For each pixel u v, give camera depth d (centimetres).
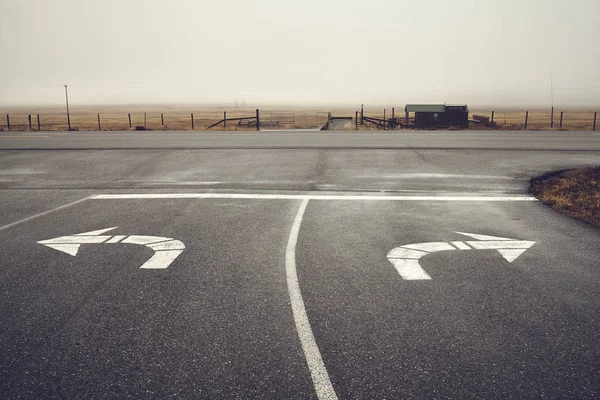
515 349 408
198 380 365
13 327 454
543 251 677
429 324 454
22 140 2344
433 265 620
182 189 1165
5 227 830
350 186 1188
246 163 1548
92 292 536
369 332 439
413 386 355
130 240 741
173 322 461
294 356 398
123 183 1254
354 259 645
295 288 544
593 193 1052
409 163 1530
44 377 371
